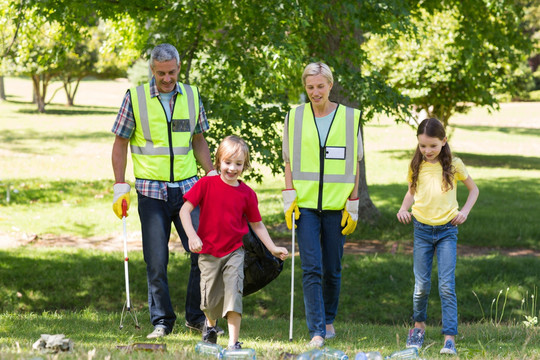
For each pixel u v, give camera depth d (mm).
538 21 50188
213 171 5402
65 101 66750
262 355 4016
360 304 10188
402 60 23484
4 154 26984
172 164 5461
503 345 5309
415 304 5383
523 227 14734
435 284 10578
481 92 16906
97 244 13562
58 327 5633
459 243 13883
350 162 5344
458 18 14281
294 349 4656
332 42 12484
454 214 5188
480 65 15188
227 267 4578
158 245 5383
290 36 10094
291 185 5426
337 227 5398
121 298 9922
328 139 5312
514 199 19094
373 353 3855
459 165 5207
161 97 5473
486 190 20766
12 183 20219
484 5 14000
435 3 13773
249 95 10328
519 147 35812
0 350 3584
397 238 14195
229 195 4594
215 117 9680
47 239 13891
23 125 39750
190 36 10195
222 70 9852
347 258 11703
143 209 5434
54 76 54531
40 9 9914
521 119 55781
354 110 5398
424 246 5281
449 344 4965
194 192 4594
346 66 10961
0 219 15508
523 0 15492
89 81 96188
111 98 72500
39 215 16125
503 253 13102
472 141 38000
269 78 9828
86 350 3777
